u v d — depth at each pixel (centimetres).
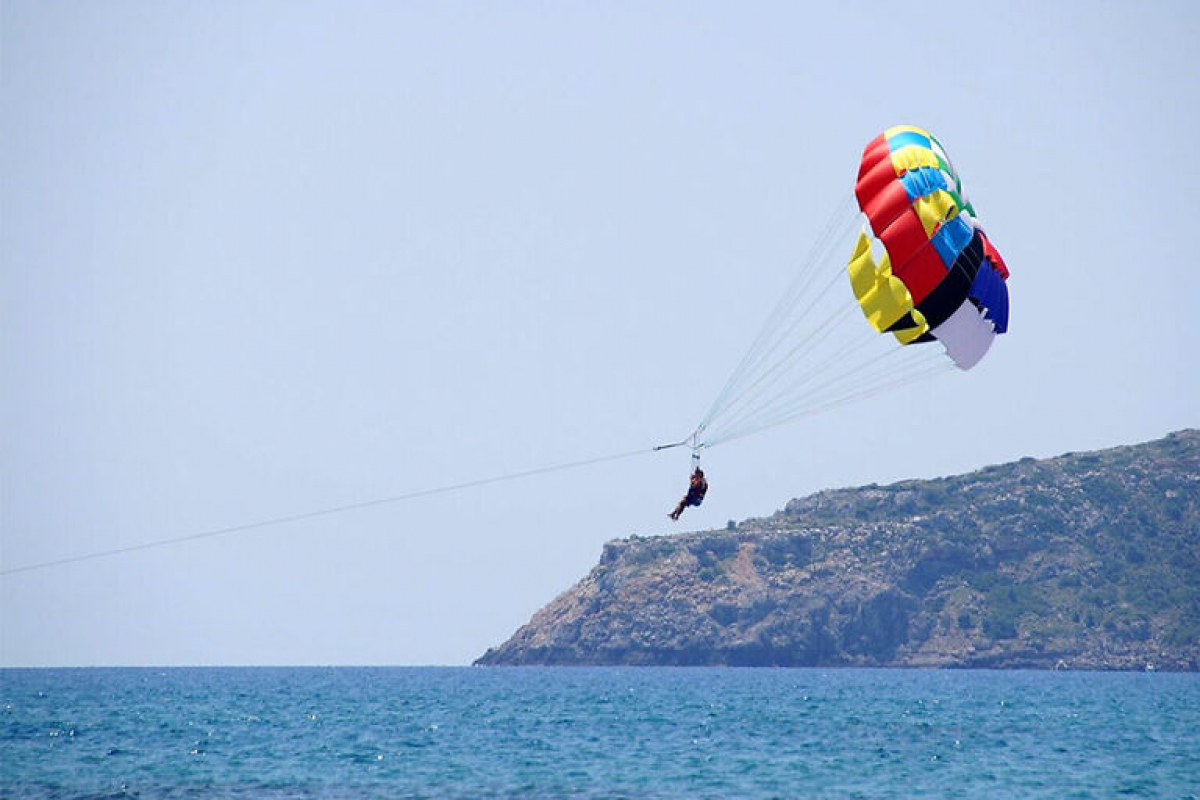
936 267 15775
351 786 17712
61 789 17638
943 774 19175
